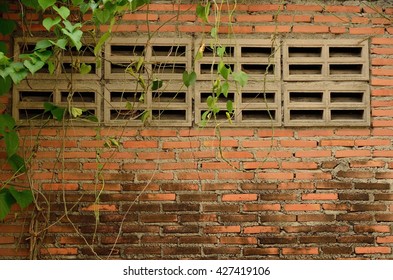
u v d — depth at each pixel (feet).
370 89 12.42
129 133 12.17
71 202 12.02
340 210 12.19
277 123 12.28
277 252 12.07
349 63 12.43
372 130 12.38
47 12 12.17
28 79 12.05
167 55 12.32
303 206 12.17
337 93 12.51
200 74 12.30
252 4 12.39
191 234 12.07
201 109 12.26
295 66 12.51
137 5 10.51
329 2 12.50
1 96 11.93
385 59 12.44
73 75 12.14
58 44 9.96
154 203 12.12
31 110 12.19
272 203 12.16
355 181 12.25
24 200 11.13
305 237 12.11
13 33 12.12
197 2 12.33
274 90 12.33
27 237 11.91
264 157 12.23
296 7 12.46
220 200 12.15
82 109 12.10
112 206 12.07
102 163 12.10
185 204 12.11
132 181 12.12
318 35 12.45
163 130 12.22
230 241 12.07
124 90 12.17
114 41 12.14
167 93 12.34
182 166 12.17
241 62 12.32
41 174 12.00
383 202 12.25
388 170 12.30
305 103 12.36
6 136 10.95
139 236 12.04
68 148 12.08
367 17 12.51
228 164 12.20
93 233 12.00
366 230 12.16
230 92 12.32
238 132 12.28
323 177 12.24
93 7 10.02
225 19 12.31
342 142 12.32
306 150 12.29
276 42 12.39
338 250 12.11
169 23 12.29
